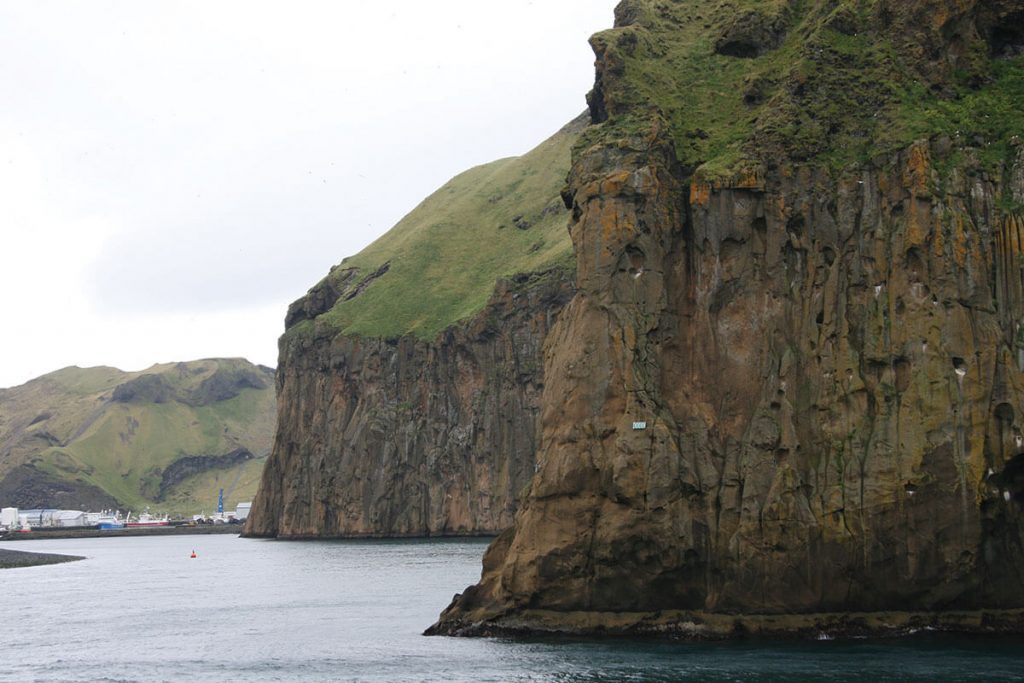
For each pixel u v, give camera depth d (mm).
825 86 69750
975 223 63469
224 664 68812
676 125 73125
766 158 67875
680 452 64062
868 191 65375
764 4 78875
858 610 60719
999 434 60125
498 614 68188
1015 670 51344
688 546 62469
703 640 61000
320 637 78562
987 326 61312
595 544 64062
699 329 66688
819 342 64312
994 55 71125
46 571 182375
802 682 49844
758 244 66938
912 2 70438
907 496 59812
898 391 61844
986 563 59844
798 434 63219
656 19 82375
